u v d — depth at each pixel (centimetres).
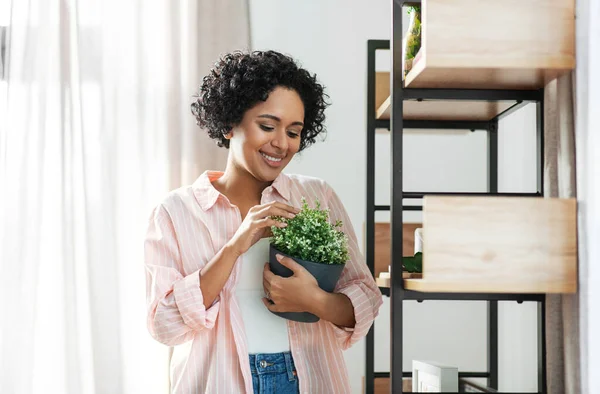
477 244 127
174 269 153
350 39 272
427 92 149
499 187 244
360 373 268
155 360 240
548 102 140
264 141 148
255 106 149
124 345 239
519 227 127
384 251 229
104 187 238
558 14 128
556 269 126
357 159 271
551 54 128
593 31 120
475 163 274
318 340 155
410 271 162
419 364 203
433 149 274
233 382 148
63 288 229
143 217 243
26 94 231
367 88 224
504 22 128
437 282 127
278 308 146
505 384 233
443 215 127
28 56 232
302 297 143
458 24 128
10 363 224
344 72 271
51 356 229
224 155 249
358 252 166
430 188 274
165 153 245
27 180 229
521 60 128
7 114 229
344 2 272
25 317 225
